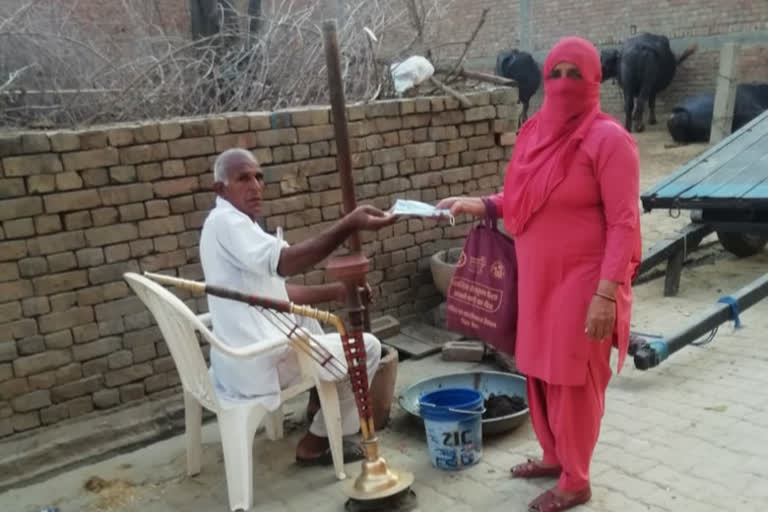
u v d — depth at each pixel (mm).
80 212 3850
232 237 3098
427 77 5238
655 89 14758
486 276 3146
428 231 5266
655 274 6355
